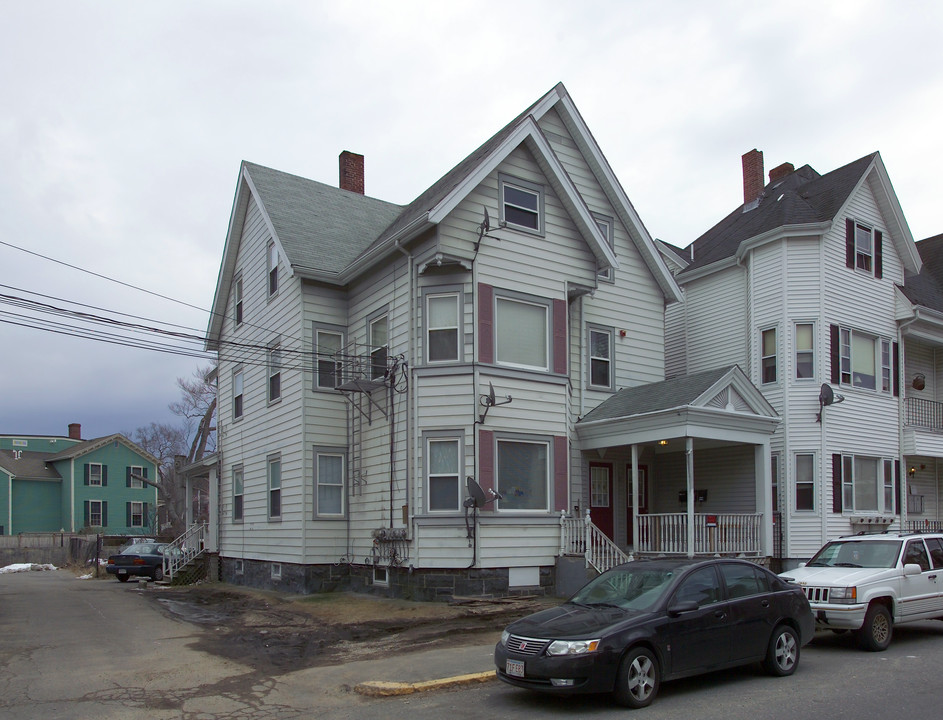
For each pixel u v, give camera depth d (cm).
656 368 2105
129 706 852
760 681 927
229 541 2392
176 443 6278
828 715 763
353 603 1639
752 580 962
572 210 1816
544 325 1759
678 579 897
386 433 1759
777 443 2088
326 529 1884
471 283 1652
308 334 1938
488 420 1627
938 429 2378
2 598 2025
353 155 2747
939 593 1205
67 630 1402
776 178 2864
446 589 1584
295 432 1939
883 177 2291
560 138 1995
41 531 5481
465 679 923
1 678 988
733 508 2067
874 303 2266
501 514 1620
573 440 1873
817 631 1269
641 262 2120
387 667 998
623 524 2009
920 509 2417
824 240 2138
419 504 1631
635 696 806
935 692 855
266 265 2225
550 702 843
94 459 5644
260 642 1245
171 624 1474
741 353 2264
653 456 2169
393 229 1859
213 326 2597
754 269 2223
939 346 2597
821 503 2028
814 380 2080
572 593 1634
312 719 795
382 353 1822
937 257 2798
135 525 5766
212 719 802
